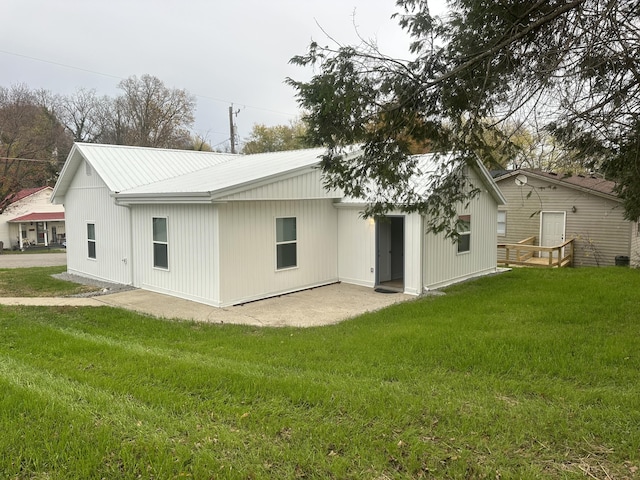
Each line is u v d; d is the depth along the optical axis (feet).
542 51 16.63
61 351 20.21
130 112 143.33
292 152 51.65
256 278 35.55
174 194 33.76
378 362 19.13
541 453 11.43
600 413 13.47
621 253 59.72
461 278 43.93
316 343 22.62
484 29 16.92
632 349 20.01
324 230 41.70
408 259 38.14
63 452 10.70
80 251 49.85
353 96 17.13
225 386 15.53
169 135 144.97
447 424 12.88
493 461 11.02
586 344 21.01
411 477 10.36
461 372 17.88
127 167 45.19
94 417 12.56
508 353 19.88
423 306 31.94
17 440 11.25
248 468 10.41
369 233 40.55
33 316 28.89
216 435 11.89
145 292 38.83
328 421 12.93
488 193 47.42
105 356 19.31
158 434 11.76
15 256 96.27
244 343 23.00
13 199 115.65
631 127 16.57
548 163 18.48
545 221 66.08
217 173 42.47
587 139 17.34
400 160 19.92
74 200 49.98
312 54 17.53
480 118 18.38
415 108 18.44
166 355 19.76
